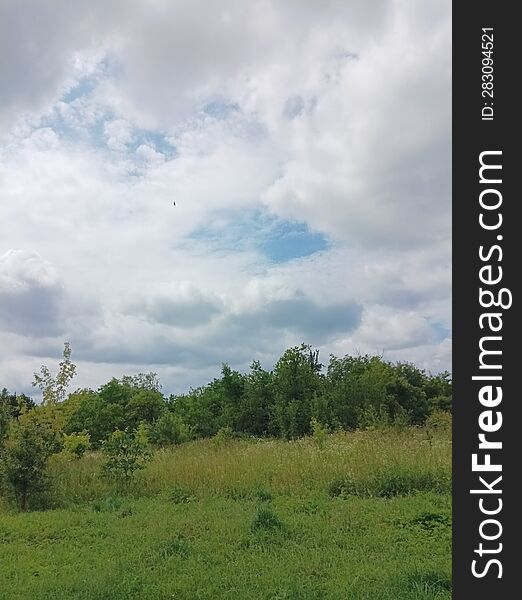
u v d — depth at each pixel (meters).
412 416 36.91
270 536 9.50
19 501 14.02
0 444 15.07
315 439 21.42
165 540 9.50
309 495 13.24
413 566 7.64
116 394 38.22
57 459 17.73
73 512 13.02
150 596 6.98
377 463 14.36
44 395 18.48
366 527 10.02
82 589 7.30
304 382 36.62
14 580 7.96
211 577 7.58
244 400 37.81
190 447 25.58
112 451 15.74
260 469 15.66
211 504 12.86
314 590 7.00
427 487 12.96
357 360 39.56
